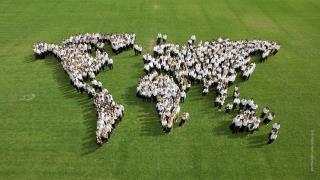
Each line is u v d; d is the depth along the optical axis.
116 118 37.72
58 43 52.62
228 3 65.69
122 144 35.84
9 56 49.84
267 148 35.62
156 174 32.88
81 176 32.75
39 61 48.59
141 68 47.00
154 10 62.59
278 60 49.25
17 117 39.34
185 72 43.22
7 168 33.50
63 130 37.59
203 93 41.69
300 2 66.38
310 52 51.19
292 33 56.03
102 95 39.91
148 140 36.31
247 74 44.28
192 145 35.81
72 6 63.88
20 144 35.94
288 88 43.94
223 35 55.09
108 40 51.34
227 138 36.66
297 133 37.47
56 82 44.62
